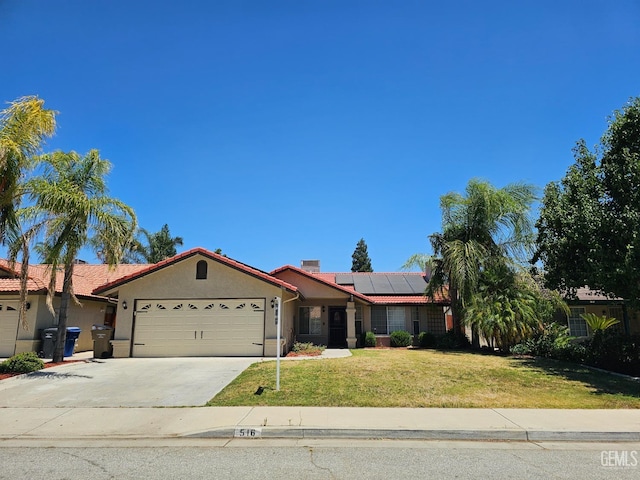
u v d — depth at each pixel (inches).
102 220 559.2
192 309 695.7
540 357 669.3
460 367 541.0
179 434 289.6
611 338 564.4
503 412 333.1
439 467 225.5
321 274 1126.4
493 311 713.6
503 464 230.7
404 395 384.8
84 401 382.6
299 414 325.1
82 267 1033.5
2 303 706.8
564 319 890.1
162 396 397.7
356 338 900.0
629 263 436.5
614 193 488.4
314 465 229.0
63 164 569.3
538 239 577.9
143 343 684.7
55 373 515.8
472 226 870.4
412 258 912.3
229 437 287.3
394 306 948.6
